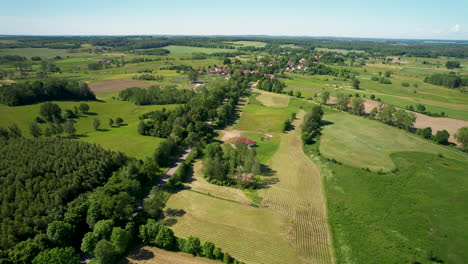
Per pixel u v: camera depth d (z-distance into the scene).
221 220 68.00
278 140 124.81
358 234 62.59
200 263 54.47
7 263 49.06
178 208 72.50
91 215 60.62
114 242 54.00
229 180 87.00
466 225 64.25
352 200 76.19
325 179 89.25
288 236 63.00
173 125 123.94
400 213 69.62
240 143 104.31
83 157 85.38
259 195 79.75
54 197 67.25
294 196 79.69
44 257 48.47
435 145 117.06
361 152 108.38
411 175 89.00
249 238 61.91
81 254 56.28
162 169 94.12
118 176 80.31
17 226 57.44
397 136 127.12
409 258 54.94
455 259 54.34
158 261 54.72
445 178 86.56
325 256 57.28
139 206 72.50
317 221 68.75
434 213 69.12
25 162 79.50
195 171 93.88
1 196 65.69
